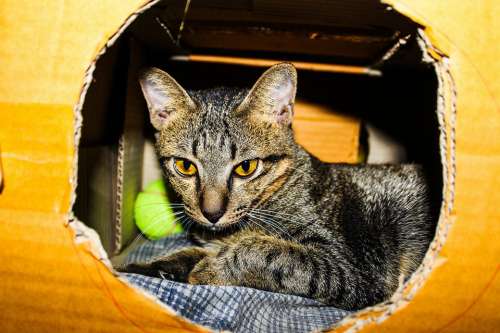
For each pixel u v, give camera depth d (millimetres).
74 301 237
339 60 503
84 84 231
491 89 228
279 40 434
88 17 229
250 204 351
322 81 527
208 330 234
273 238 344
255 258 324
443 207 231
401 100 530
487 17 227
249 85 521
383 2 231
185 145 352
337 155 537
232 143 342
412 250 378
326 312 318
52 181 231
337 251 338
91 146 381
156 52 494
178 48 476
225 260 333
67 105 230
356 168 408
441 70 230
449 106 228
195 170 351
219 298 300
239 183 345
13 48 231
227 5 336
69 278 235
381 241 370
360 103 532
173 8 350
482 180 228
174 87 357
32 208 233
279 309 312
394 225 381
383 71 508
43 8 231
